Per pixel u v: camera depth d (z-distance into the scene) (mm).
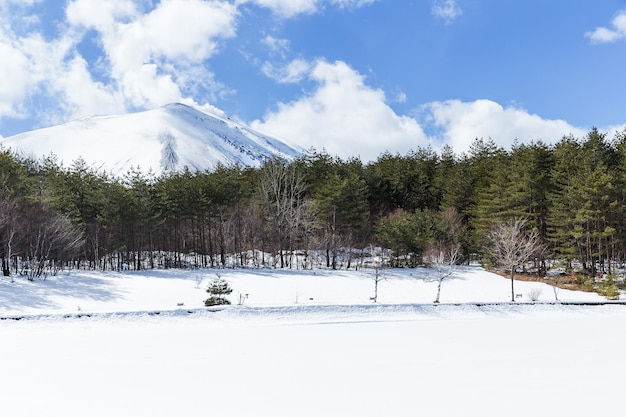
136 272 53000
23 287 40969
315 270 57531
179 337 26609
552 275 55625
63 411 13438
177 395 15055
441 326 32188
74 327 28672
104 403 14180
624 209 51406
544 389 16016
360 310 35750
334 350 23062
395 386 16375
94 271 53406
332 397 15047
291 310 34156
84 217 59250
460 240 62188
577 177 55250
